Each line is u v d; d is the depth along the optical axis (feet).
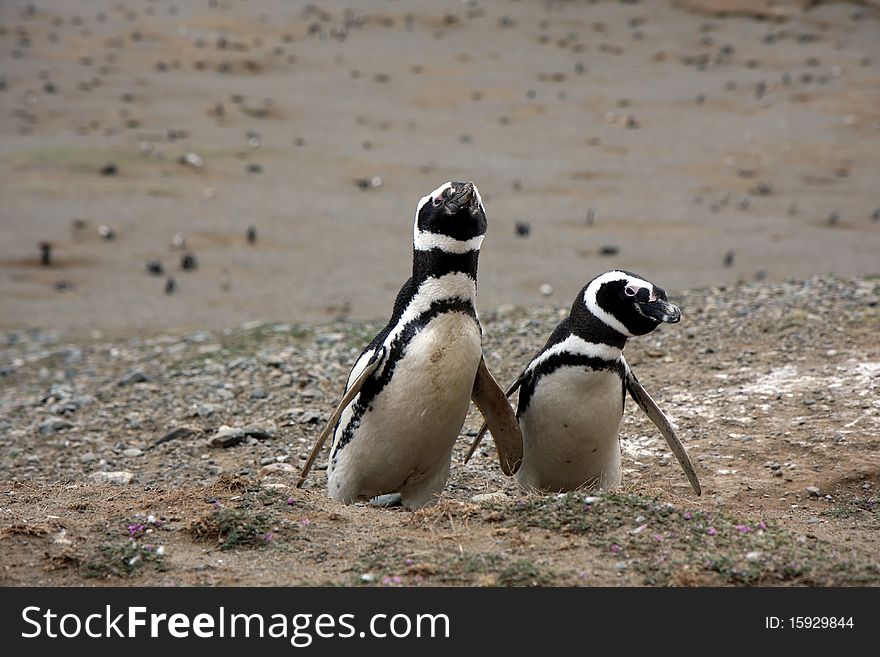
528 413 36.47
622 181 171.01
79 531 28.89
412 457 34.40
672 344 56.49
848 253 128.77
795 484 38.60
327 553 27.63
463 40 285.43
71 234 135.64
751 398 47.57
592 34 288.92
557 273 120.88
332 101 227.81
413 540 28.12
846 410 44.70
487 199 159.12
